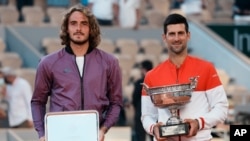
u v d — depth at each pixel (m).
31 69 17.08
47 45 18.19
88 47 7.52
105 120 7.53
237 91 17.77
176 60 7.43
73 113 7.21
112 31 19.25
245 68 18.80
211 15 21.53
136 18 19.38
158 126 7.30
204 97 7.41
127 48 18.72
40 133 7.49
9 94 14.12
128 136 12.94
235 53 19.09
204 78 7.39
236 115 15.31
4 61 17.59
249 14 21.66
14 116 14.12
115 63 7.55
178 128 7.23
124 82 17.59
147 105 7.59
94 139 7.21
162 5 21.16
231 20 20.88
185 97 7.23
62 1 20.81
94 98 7.41
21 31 18.94
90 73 7.43
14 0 20.66
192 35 19.66
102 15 19.12
